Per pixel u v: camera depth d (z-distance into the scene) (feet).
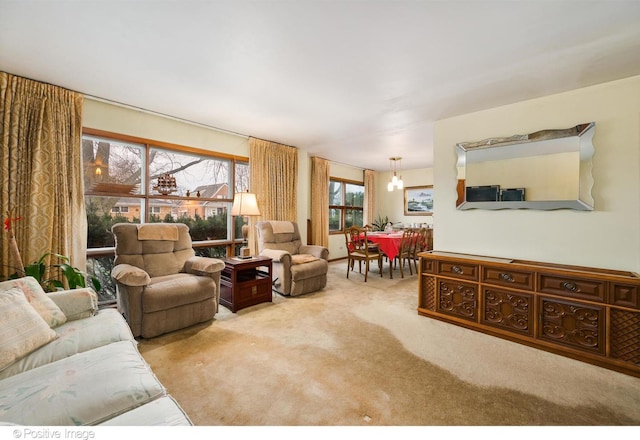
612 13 5.24
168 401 3.38
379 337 8.14
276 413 5.00
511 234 9.14
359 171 23.40
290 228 14.15
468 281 8.80
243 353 7.13
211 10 5.30
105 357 4.18
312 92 8.88
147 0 5.04
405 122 11.54
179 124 11.81
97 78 8.11
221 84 8.41
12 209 7.85
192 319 8.59
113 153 10.36
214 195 13.37
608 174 7.61
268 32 5.97
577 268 7.66
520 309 7.85
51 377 3.63
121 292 8.11
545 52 6.57
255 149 14.17
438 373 6.33
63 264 7.59
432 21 5.57
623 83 7.49
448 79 7.93
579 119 8.10
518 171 8.95
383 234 17.26
